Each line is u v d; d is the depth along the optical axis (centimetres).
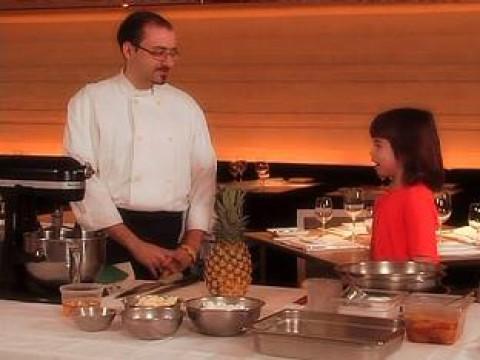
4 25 765
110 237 363
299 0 642
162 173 376
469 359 236
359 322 244
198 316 248
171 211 381
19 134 770
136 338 247
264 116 707
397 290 268
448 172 640
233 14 707
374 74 677
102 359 229
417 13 662
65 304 273
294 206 598
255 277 485
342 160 691
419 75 666
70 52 751
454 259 378
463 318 255
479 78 651
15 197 304
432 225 325
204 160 388
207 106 720
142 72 370
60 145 761
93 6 656
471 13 649
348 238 420
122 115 373
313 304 270
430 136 332
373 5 657
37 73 762
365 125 682
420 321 242
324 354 221
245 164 680
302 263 424
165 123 378
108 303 288
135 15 372
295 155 702
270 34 701
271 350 228
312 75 694
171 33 371
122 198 374
